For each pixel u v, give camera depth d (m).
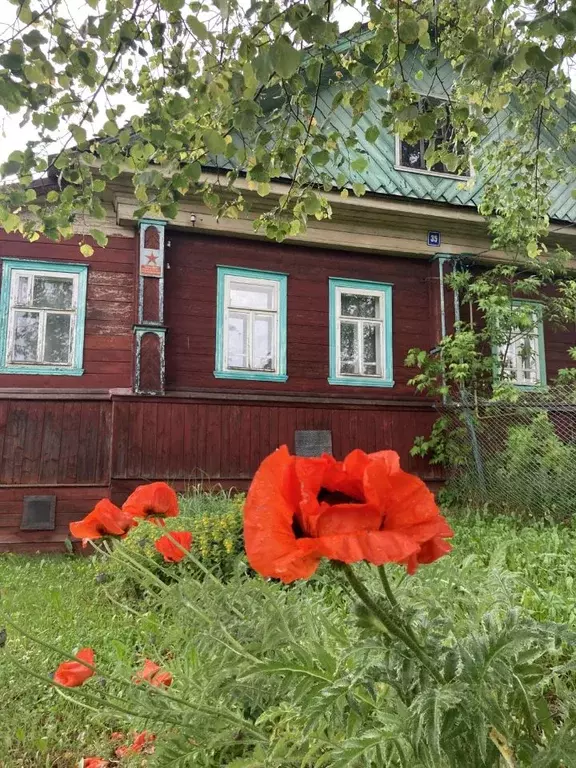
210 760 1.46
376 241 8.63
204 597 1.68
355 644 0.99
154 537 3.98
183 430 7.29
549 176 5.67
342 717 1.08
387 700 1.14
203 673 1.60
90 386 7.39
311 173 4.05
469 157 5.38
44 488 6.86
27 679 2.48
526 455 6.99
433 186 9.34
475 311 9.18
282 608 1.54
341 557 0.71
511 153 5.84
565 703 1.21
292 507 0.79
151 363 7.33
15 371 7.20
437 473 8.31
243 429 7.54
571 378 8.48
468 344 8.02
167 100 3.30
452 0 3.76
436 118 3.91
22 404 6.93
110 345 7.52
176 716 1.47
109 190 7.39
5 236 7.36
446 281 8.70
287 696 1.37
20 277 7.42
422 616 1.05
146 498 1.62
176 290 7.85
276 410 7.73
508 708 1.06
